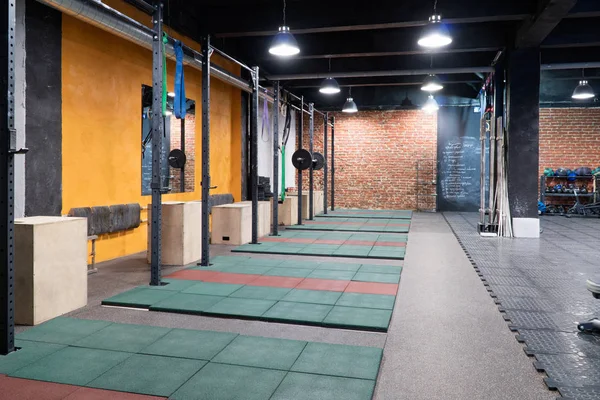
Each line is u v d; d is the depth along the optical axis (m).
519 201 8.98
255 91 7.74
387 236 8.86
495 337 3.50
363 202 15.23
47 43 5.39
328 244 7.82
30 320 3.70
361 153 15.18
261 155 11.98
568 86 13.86
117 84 6.66
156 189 4.98
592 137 13.84
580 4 7.30
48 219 4.05
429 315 4.04
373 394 2.59
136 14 6.70
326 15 8.06
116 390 2.59
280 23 8.22
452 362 3.04
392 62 10.83
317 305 4.25
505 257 6.72
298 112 15.17
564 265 6.14
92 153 6.18
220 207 7.82
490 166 9.34
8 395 2.52
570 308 4.20
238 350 3.18
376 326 3.65
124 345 3.27
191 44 8.34
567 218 12.83
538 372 2.89
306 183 15.65
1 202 3.07
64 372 2.82
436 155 14.77
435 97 14.68
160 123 5.04
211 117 9.48
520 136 9.00
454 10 7.68
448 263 6.33
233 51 9.88
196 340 3.37
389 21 7.86
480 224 9.38
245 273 5.59
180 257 6.07
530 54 8.96
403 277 5.49
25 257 3.68
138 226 7.06
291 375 2.79
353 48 9.67
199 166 9.17
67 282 4.05
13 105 3.08
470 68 10.54
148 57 7.40
